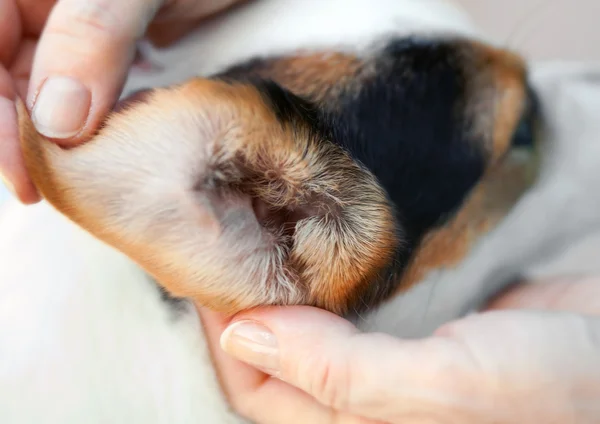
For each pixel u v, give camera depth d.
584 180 0.28
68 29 0.23
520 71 0.27
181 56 0.26
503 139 0.27
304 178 0.21
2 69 0.26
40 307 0.25
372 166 0.24
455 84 0.26
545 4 0.33
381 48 0.25
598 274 0.28
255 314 0.22
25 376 0.25
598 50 0.33
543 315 0.23
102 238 0.20
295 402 0.24
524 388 0.22
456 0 0.32
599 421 0.22
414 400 0.22
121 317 0.25
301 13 0.25
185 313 0.24
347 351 0.22
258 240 0.21
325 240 0.22
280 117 0.21
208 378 0.24
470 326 0.23
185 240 0.20
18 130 0.22
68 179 0.20
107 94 0.23
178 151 0.20
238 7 0.26
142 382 0.25
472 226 0.27
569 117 0.29
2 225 0.28
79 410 0.25
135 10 0.24
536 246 0.28
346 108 0.24
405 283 0.24
